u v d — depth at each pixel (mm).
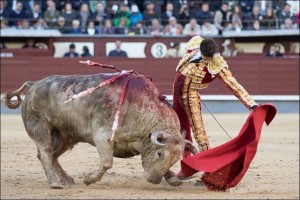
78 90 17234
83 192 16844
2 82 42062
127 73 17109
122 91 16734
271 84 43250
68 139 18109
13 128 34031
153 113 16562
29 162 23203
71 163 23156
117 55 42375
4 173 20672
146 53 43031
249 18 43594
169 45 43031
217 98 42531
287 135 32656
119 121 16688
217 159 16953
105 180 19219
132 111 16609
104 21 43312
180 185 17062
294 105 43375
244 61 43031
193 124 17969
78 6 43719
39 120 17906
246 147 16719
